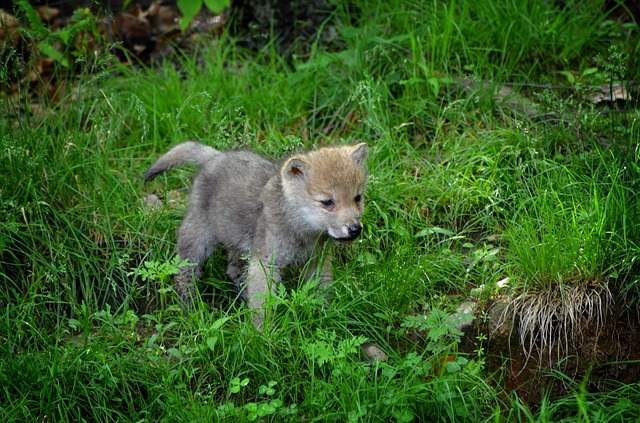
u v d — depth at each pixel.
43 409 5.05
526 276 5.85
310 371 5.14
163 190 6.96
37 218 6.17
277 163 6.16
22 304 5.56
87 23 7.44
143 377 5.30
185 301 5.98
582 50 8.09
